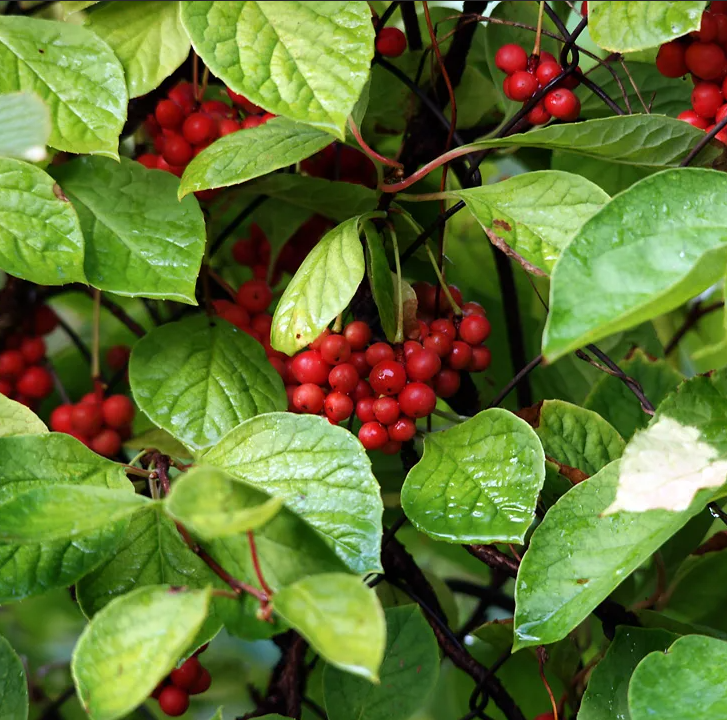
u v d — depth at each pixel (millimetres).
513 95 462
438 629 498
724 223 389
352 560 406
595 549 414
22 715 414
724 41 443
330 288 431
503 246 426
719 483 413
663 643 438
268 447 420
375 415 446
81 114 442
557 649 500
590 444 466
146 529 424
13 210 437
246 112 490
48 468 424
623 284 380
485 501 427
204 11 408
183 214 455
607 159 451
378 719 457
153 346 462
